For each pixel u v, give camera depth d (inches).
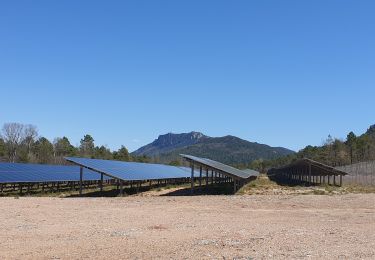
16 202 952.9
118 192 1595.7
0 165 1544.0
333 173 2155.5
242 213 837.2
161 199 1162.0
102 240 468.8
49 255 378.6
